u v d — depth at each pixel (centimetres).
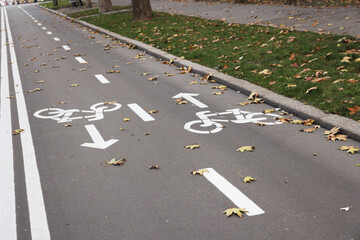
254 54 1123
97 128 690
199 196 455
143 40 1567
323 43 1119
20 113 808
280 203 432
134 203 448
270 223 397
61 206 452
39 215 437
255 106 763
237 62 1070
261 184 473
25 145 636
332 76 847
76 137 654
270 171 504
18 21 3169
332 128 618
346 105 673
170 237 384
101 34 1936
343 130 600
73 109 809
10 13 4428
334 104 687
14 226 421
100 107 810
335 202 427
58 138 655
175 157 559
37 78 1118
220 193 459
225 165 527
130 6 2906
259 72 945
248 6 2219
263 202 436
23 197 477
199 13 2177
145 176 509
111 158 567
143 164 543
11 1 8112
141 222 412
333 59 970
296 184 469
